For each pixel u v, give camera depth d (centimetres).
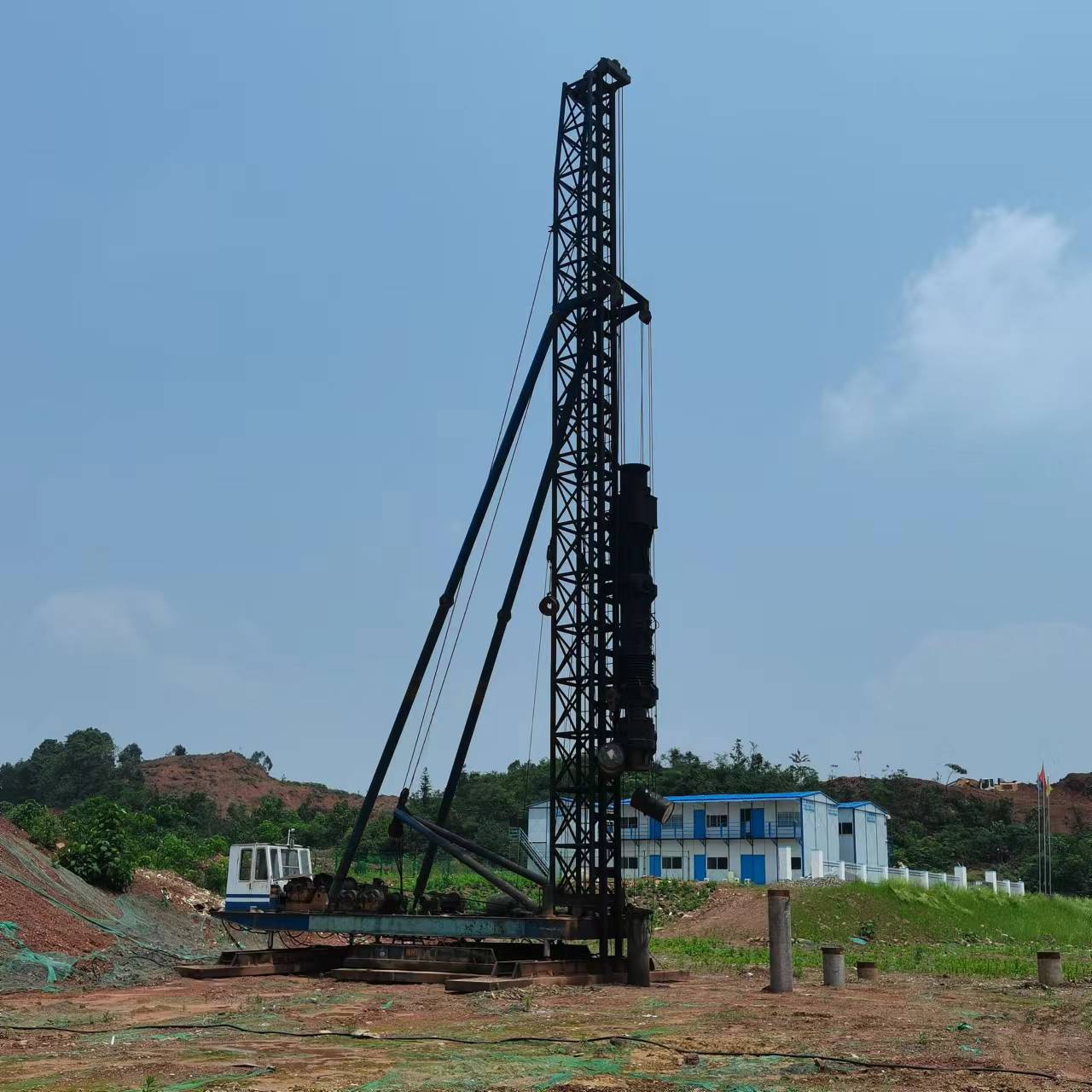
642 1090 1064
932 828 14500
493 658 2845
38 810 5241
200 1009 1830
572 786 2512
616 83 2853
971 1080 1147
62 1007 1852
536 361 2728
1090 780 18250
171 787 18588
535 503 2716
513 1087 1070
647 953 2338
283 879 3700
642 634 2455
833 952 2417
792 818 6875
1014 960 3569
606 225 2773
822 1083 1123
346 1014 1766
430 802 11306
